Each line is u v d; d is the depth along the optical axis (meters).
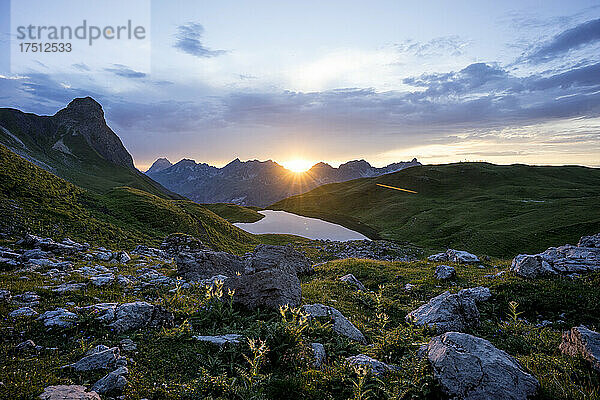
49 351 9.55
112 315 11.69
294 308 13.63
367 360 9.46
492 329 14.44
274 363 9.59
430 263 30.53
